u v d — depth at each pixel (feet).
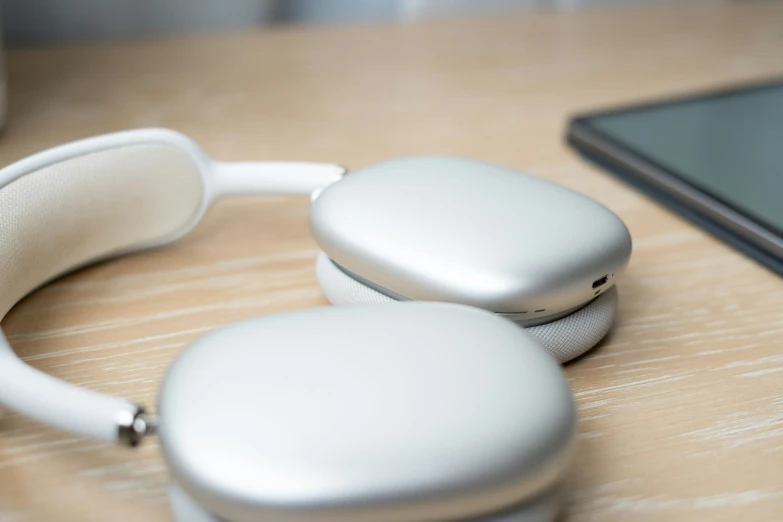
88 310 1.12
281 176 1.23
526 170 1.57
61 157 1.07
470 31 2.48
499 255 0.92
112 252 1.22
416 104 1.88
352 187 1.05
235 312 1.12
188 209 1.23
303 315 0.80
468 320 0.79
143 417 0.73
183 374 0.73
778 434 0.92
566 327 0.97
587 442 0.90
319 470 0.64
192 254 1.27
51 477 0.84
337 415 0.67
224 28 2.43
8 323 1.08
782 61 2.24
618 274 1.00
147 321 1.10
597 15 2.69
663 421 0.93
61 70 1.98
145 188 1.16
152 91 1.89
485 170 1.09
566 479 0.85
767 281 1.24
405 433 0.66
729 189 1.42
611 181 1.55
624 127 1.68
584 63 2.20
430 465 0.65
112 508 0.80
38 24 2.19
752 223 1.29
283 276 1.22
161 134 1.16
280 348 0.74
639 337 1.09
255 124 1.73
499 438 0.67
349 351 0.74
